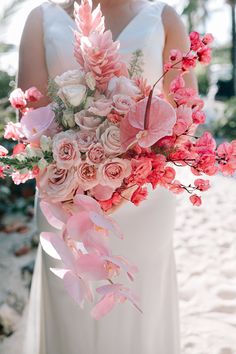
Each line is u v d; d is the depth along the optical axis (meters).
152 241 2.25
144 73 2.23
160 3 2.35
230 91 16.31
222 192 7.09
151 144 1.59
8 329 3.36
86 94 1.72
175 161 1.70
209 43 1.75
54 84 1.80
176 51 1.75
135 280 2.27
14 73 6.14
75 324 2.31
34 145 1.74
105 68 1.72
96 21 1.76
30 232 5.30
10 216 5.81
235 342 3.28
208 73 17.09
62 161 1.63
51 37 2.24
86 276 1.54
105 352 2.32
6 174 1.79
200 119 1.70
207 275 4.28
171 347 2.41
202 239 5.19
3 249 4.84
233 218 5.89
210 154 1.61
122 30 2.27
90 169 1.65
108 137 1.65
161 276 2.33
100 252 1.55
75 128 1.75
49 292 2.33
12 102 1.85
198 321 3.54
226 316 3.61
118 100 1.67
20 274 4.26
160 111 1.60
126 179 1.70
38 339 2.48
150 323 2.33
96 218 1.53
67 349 2.34
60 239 1.57
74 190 1.68
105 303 1.56
